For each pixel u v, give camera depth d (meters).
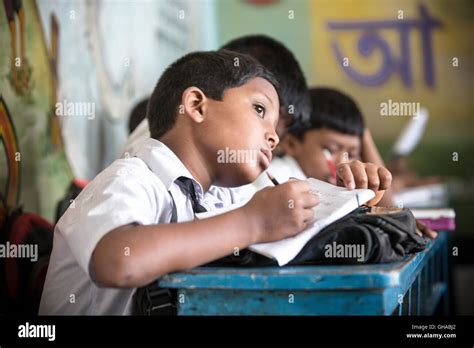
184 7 4.35
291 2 4.93
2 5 1.73
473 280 3.86
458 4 4.81
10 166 1.72
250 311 0.83
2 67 1.71
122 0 3.15
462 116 4.81
